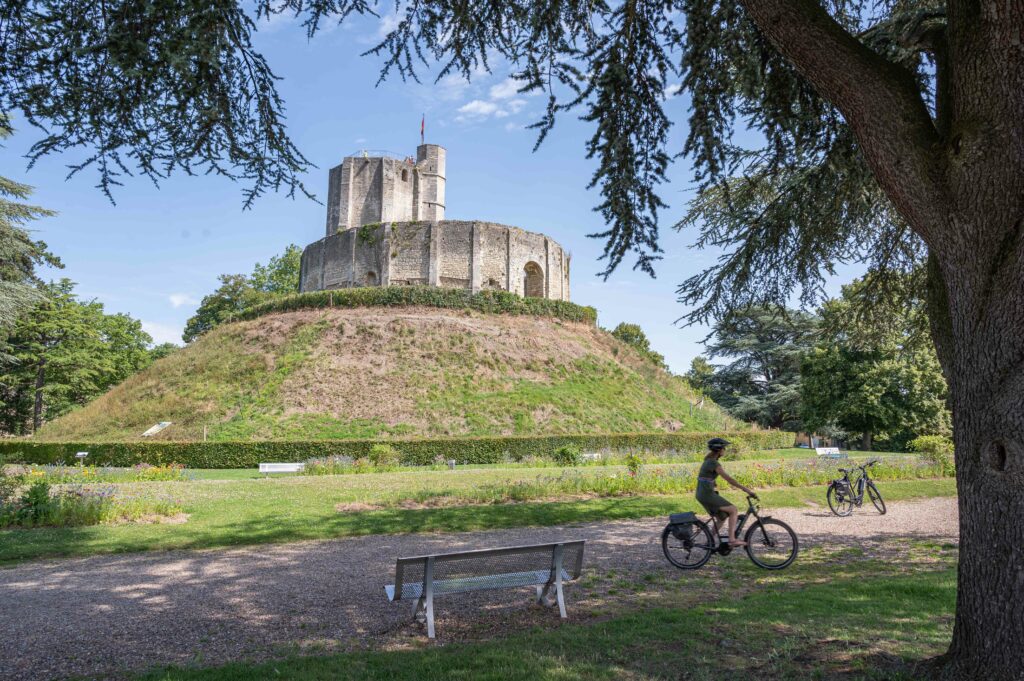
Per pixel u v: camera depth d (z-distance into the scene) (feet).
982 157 11.66
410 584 17.61
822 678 12.01
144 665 14.46
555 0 19.93
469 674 12.66
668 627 15.74
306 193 20.20
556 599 19.85
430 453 82.23
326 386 116.98
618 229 22.67
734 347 157.89
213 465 79.20
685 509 42.83
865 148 13.44
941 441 65.62
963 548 12.03
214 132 17.97
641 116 22.34
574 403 121.70
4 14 15.39
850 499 42.27
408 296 150.41
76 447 80.28
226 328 147.54
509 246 171.73
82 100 15.88
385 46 20.70
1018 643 10.92
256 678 12.83
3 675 13.83
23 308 67.87
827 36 13.35
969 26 12.24
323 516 37.45
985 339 11.73
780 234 26.27
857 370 109.70
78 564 26.45
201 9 15.90
